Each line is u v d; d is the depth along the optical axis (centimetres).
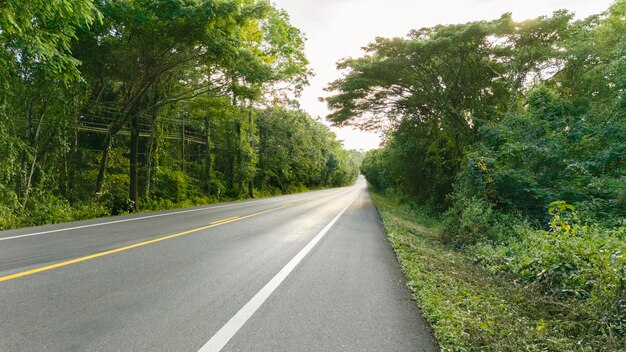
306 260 636
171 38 1404
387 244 888
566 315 495
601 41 1700
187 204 2122
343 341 318
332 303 416
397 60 1912
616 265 489
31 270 489
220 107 1991
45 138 1398
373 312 395
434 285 531
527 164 1380
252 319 357
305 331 335
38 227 896
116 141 2283
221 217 1265
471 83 2077
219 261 595
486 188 1343
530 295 573
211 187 2828
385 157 3216
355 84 2072
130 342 295
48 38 998
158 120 2064
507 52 1853
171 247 689
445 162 2273
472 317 414
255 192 3562
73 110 1408
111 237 770
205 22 1318
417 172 2678
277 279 504
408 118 2473
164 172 2347
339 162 8650
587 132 1361
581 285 552
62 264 527
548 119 1510
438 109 2212
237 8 1341
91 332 310
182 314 361
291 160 4625
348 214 1662
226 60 1508
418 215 2311
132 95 1611
